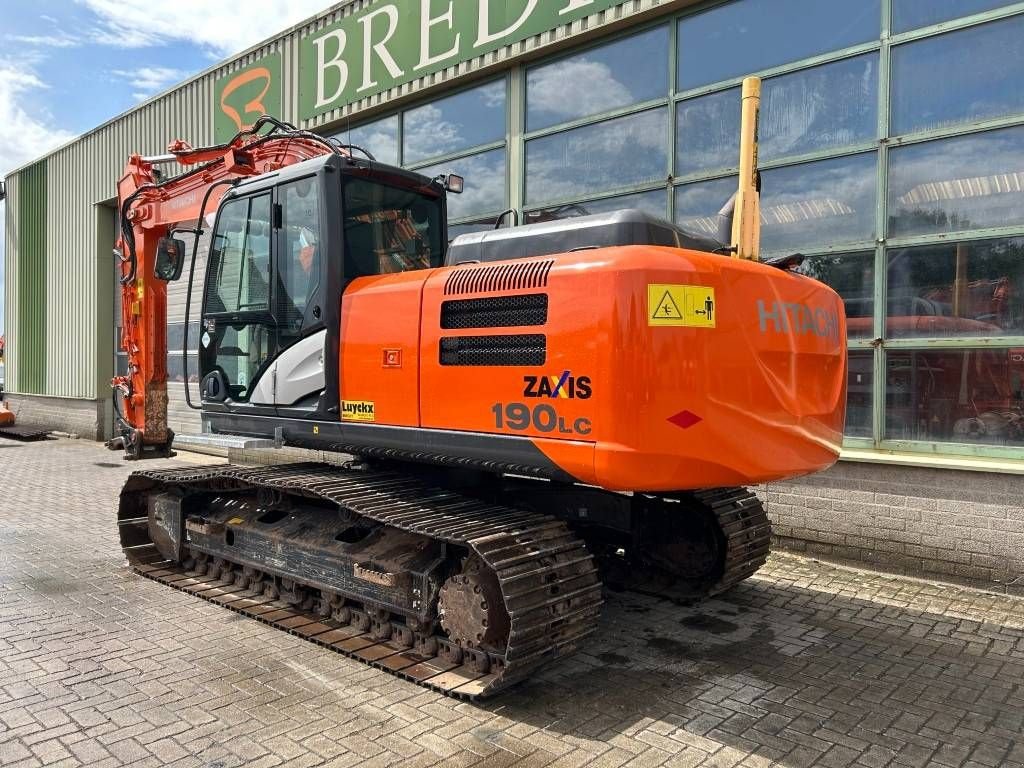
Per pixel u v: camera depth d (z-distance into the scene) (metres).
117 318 14.74
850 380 6.16
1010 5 5.43
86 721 3.45
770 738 3.37
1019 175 5.43
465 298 3.94
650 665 4.18
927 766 3.16
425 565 4.08
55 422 15.93
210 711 3.56
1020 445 5.46
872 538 5.96
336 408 4.57
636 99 7.34
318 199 4.60
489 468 3.90
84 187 14.90
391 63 9.38
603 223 3.88
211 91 12.04
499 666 3.81
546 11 7.78
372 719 3.50
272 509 5.17
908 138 5.86
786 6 6.44
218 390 5.34
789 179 6.49
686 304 3.41
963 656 4.34
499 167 8.53
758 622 4.88
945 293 5.75
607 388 3.37
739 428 3.54
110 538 6.99
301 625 4.61
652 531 5.35
